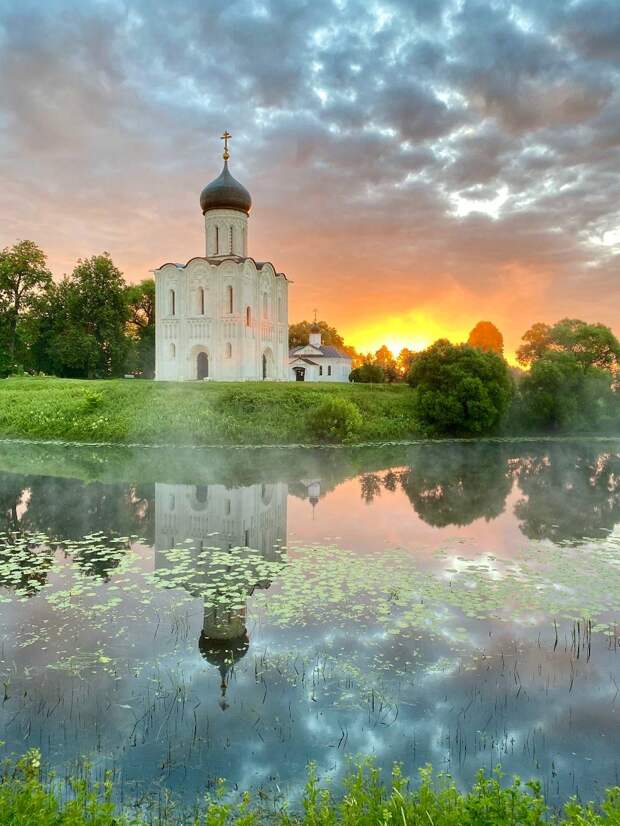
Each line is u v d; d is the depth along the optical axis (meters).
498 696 8.06
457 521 18.08
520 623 10.36
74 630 9.98
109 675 8.53
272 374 60.62
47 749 6.84
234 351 54.25
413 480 25.50
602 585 12.28
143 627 10.10
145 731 7.22
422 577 12.70
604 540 15.95
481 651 9.33
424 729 7.34
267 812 5.83
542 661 9.02
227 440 36.03
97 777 6.36
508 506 20.38
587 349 60.44
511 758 6.78
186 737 7.11
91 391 41.19
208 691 8.12
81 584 12.13
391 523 17.72
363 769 6.53
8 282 64.12
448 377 45.19
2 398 41.91
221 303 54.47
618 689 8.27
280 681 8.38
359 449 36.09
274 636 9.79
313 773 5.86
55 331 66.50
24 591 11.74
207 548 14.80
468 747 6.97
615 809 4.78
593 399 49.53
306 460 30.52
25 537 15.70
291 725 7.38
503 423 47.84
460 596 11.60
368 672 8.66
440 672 8.68
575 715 7.64
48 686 8.22
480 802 4.80
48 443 34.81
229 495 21.38
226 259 55.22
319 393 43.94
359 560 13.88
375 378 74.94
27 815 4.81
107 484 23.02
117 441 35.22
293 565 13.45
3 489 21.86
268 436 37.22
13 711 7.61
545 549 15.01
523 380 50.22
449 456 33.97
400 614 10.70
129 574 12.73
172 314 56.47
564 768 6.61
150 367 81.88
